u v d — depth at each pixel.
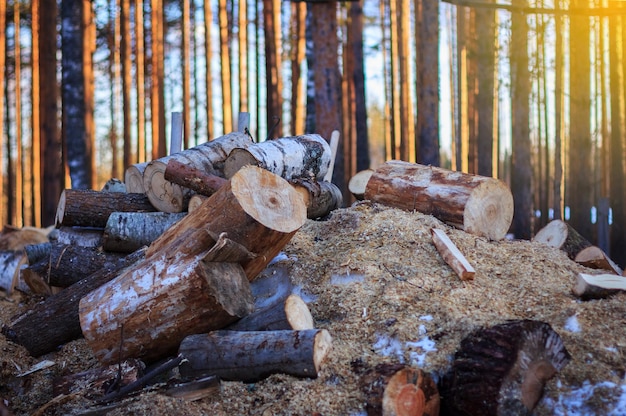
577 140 13.86
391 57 18.36
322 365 4.45
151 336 4.88
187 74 18.48
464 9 19.66
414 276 5.30
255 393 4.39
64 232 6.82
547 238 7.16
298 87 17.19
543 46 17.14
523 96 13.02
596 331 4.66
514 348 4.19
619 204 14.23
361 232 5.89
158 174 6.79
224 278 4.64
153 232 6.42
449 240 5.63
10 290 7.30
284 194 5.02
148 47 19.83
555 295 5.19
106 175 27.64
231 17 19.89
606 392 4.22
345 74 18.69
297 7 17.33
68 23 11.90
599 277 5.21
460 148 19.83
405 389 4.15
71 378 4.89
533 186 21.62
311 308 5.23
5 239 8.63
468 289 5.18
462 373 4.28
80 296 5.64
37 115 18.12
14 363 5.39
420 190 6.15
